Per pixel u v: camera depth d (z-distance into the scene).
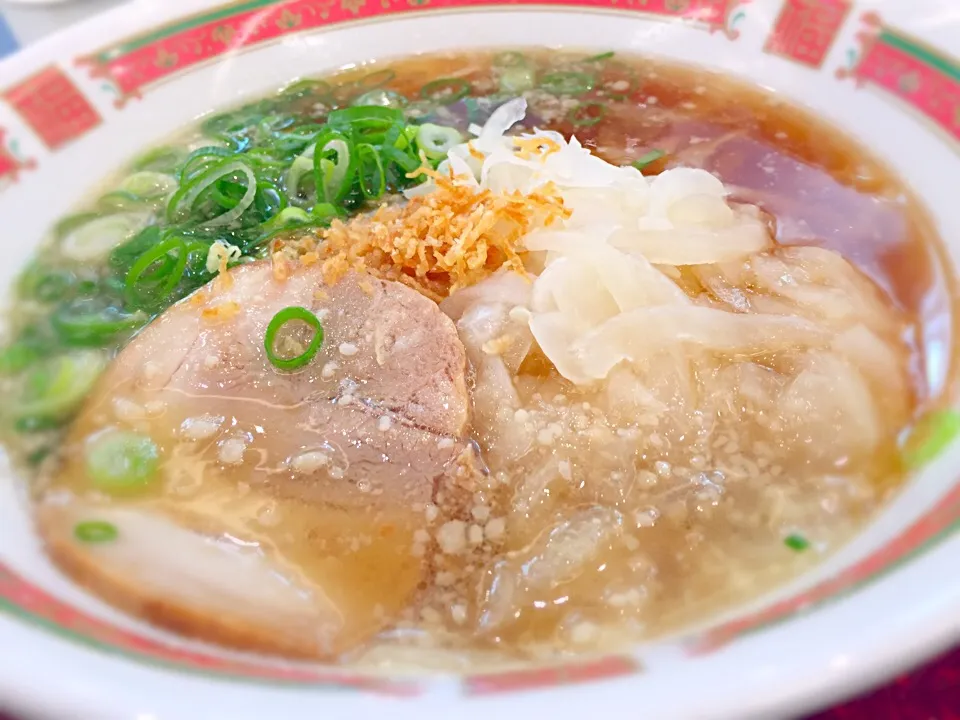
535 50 0.23
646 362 0.13
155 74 0.20
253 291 0.15
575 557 0.11
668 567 0.11
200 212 0.17
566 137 0.19
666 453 0.12
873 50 0.18
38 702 0.06
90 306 0.15
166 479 0.12
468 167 0.16
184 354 0.14
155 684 0.07
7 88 0.17
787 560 0.10
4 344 0.14
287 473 0.12
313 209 0.17
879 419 0.12
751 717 0.06
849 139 0.18
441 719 0.06
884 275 0.15
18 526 0.11
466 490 0.12
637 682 0.07
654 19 0.22
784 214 0.16
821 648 0.07
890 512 0.10
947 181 0.15
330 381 0.14
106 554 0.10
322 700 0.07
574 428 0.13
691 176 0.16
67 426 0.13
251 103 0.21
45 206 0.17
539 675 0.07
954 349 0.13
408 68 0.23
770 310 0.14
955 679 0.09
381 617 0.11
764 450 0.12
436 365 0.13
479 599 0.11
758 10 0.20
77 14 0.25
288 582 0.11
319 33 0.22
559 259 0.14
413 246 0.14
